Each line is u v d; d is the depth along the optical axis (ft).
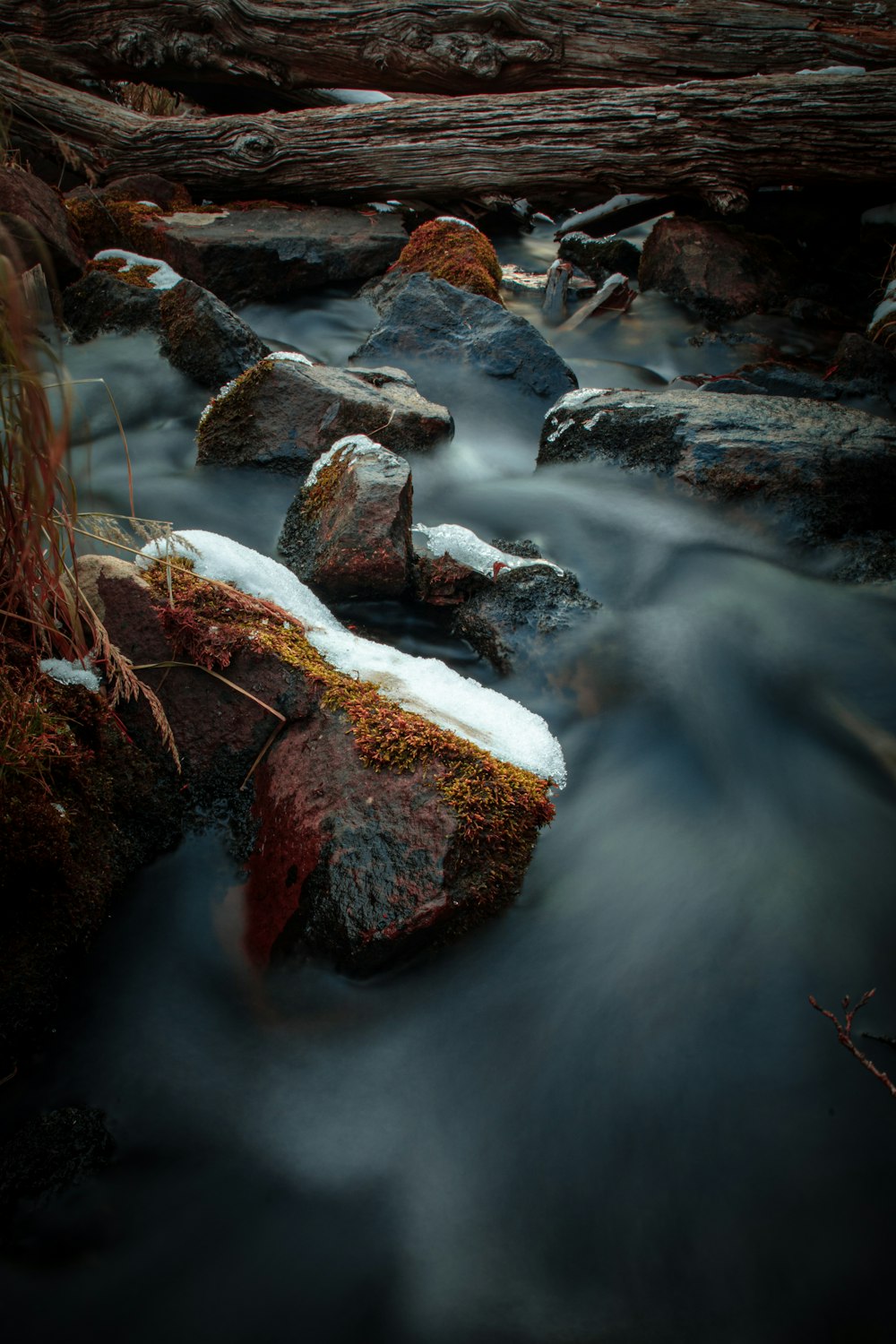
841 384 19.81
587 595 12.59
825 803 9.90
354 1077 7.38
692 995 7.89
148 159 27.96
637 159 25.59
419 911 7.77
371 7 26.84
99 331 20.31
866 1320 6.08
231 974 7.98
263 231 25.13
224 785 9.23
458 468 16.49
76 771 8.23
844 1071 7.36
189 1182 6.70
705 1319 6.12
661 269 26.40
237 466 15.56
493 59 27.04
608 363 23.18
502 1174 6.84
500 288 27.48
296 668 9.37
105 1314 6.00
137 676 9.46
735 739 10.65
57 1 28.55
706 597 13.02
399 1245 6.46
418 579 12.38
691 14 26.40
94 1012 7.62
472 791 8.40
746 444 14.74
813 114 23.68
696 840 9.34
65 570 8.87
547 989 7.92
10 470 7.88
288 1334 5.98
